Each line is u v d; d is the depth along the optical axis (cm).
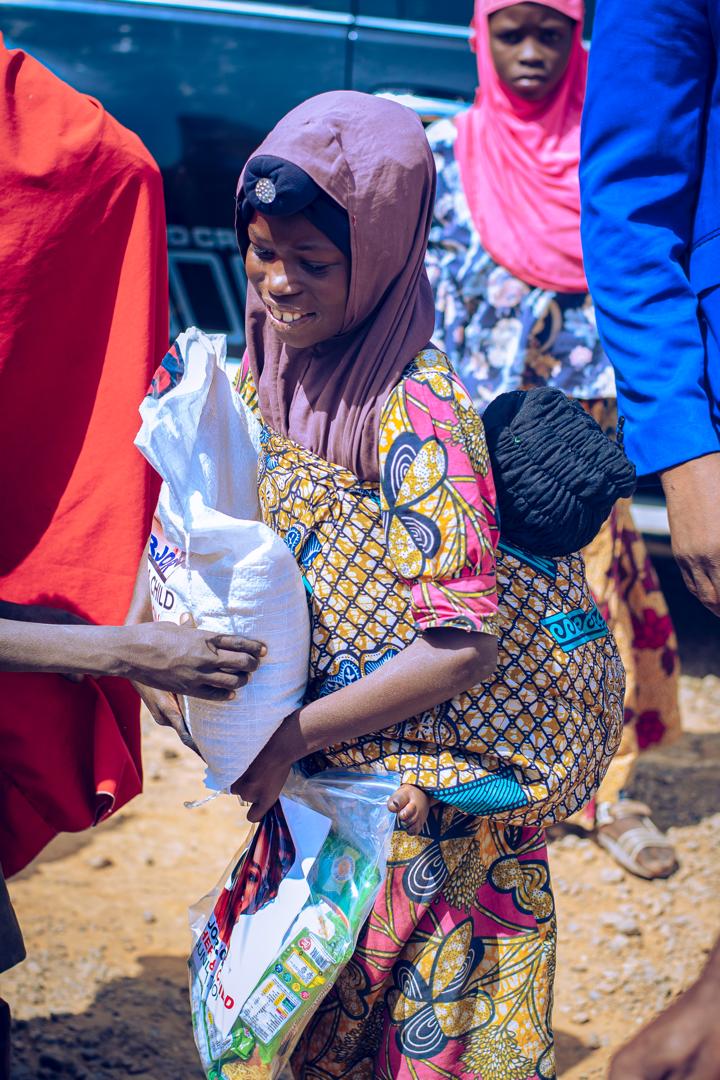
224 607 194
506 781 202
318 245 189
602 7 223
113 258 236
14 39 497
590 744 210
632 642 396
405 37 498
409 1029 209
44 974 341
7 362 231
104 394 239
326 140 185
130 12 495
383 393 194
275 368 209
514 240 391
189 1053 317
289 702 201
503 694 202
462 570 187
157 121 500
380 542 199
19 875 391
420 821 200
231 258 511
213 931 218
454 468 188
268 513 210
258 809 208
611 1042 326
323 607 201
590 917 380
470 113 404
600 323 227
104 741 251
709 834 430
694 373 215
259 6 496
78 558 242
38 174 226
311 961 201
